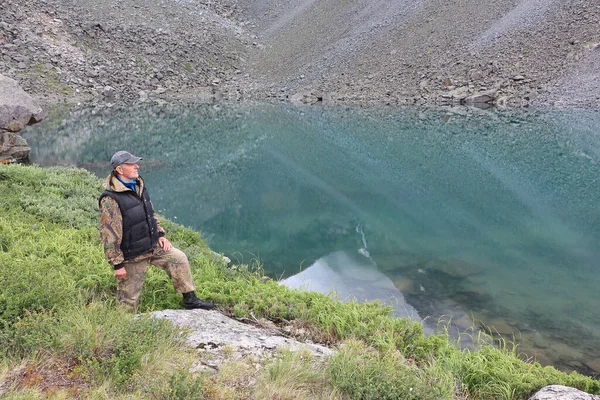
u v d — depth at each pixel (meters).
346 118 40.59
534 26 52.84
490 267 9.40
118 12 75.88
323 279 9.05
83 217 9.41
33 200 9.65
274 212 14.61
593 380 4.92
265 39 84.75
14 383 3.57
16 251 6.67
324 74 64.25
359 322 6.02
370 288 8.50
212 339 4.82
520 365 5.36
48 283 5.10
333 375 4.12
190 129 35.94
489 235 11.67
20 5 63.00
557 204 14.39
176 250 5.91
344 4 83.19
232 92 64.56
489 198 15.43
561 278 8.67
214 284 7.01
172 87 63.53
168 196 16.70
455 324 6.92
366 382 4.04
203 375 3.88
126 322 4.53
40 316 4.38
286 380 4.01
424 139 28.70
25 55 55.53
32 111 22.73
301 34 80.12
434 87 51.19
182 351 4.40
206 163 23.16
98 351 4.07
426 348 5.63
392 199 15.83
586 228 11.95
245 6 97.94
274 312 6.29
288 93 61.59
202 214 14.40
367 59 63.28
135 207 5.28
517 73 47.62
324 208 14.95
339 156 24.34
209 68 71.75
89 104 51.44
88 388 3.62
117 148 26.69
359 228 12.66
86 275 6.38
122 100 56.16
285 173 20.64
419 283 8.65
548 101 41.50
